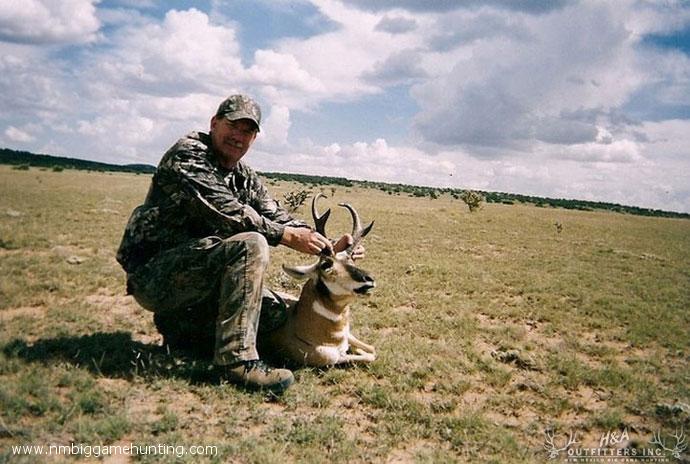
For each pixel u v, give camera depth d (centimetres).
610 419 480
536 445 434
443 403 489
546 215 6450
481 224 3797
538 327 889
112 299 823
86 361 505
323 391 506
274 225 513
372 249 1822
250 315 488
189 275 507
